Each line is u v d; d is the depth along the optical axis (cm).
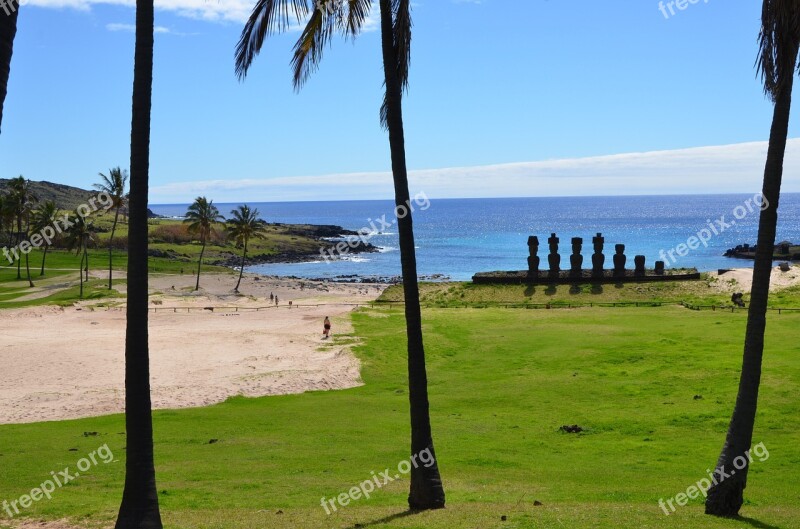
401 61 1962
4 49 1030
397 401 4262
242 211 11869
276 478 2575
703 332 5656
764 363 4384
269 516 1966
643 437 3266
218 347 5900
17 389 4450
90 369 5025
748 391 1898
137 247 1423
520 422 3625
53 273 12731
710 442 3128
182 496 2294
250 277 13688
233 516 1970
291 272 16512
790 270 8281
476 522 1789
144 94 1431
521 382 4566
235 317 7806
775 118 1812
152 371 5025
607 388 4272
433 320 6831
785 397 3712
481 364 5169
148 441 1435
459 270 16875
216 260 17100
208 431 3469
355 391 4600
